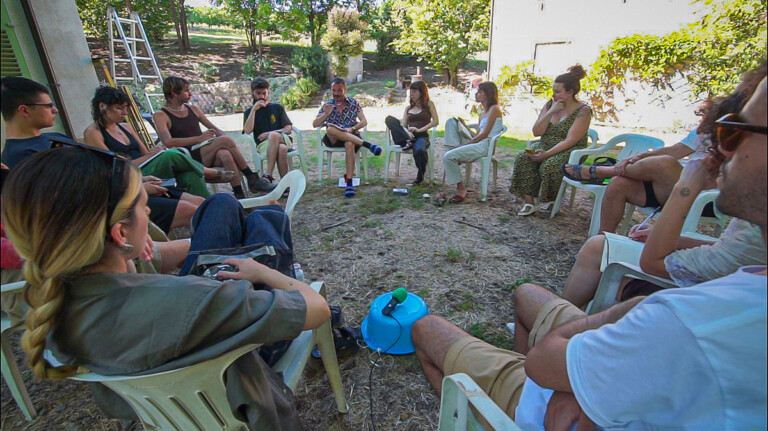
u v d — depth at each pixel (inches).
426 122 190.7
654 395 26.3
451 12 518.3
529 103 367.9
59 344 32.3
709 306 23.9
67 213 28.0
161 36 736.3
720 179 26.6
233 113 502.6
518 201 166.1
